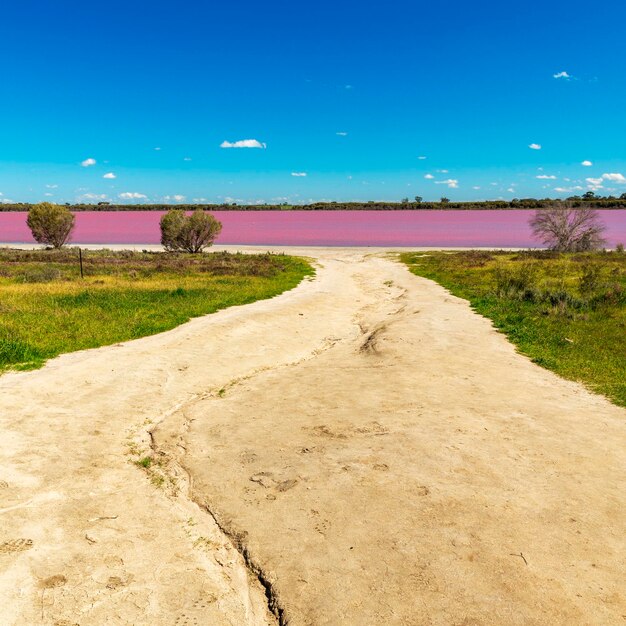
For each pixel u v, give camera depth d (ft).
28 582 13.33
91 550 14.79
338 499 17.02
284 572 13.78
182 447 21.77
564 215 152.76
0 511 16.52
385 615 12.05
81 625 11.96
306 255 156.25
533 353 39.09
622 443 21.85
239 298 65.77
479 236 249.75
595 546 14.53
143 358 35.58
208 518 16.65
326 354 40.47
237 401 27.78
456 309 59.62
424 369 33.19
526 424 23.67
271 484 18.25
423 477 18.34
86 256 129.70
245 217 520.42
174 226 154.10
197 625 12.16
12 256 125.39
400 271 111.86
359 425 23.40
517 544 14.55
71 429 23.41
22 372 31.53
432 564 13.70
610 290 65.46
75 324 44.42
